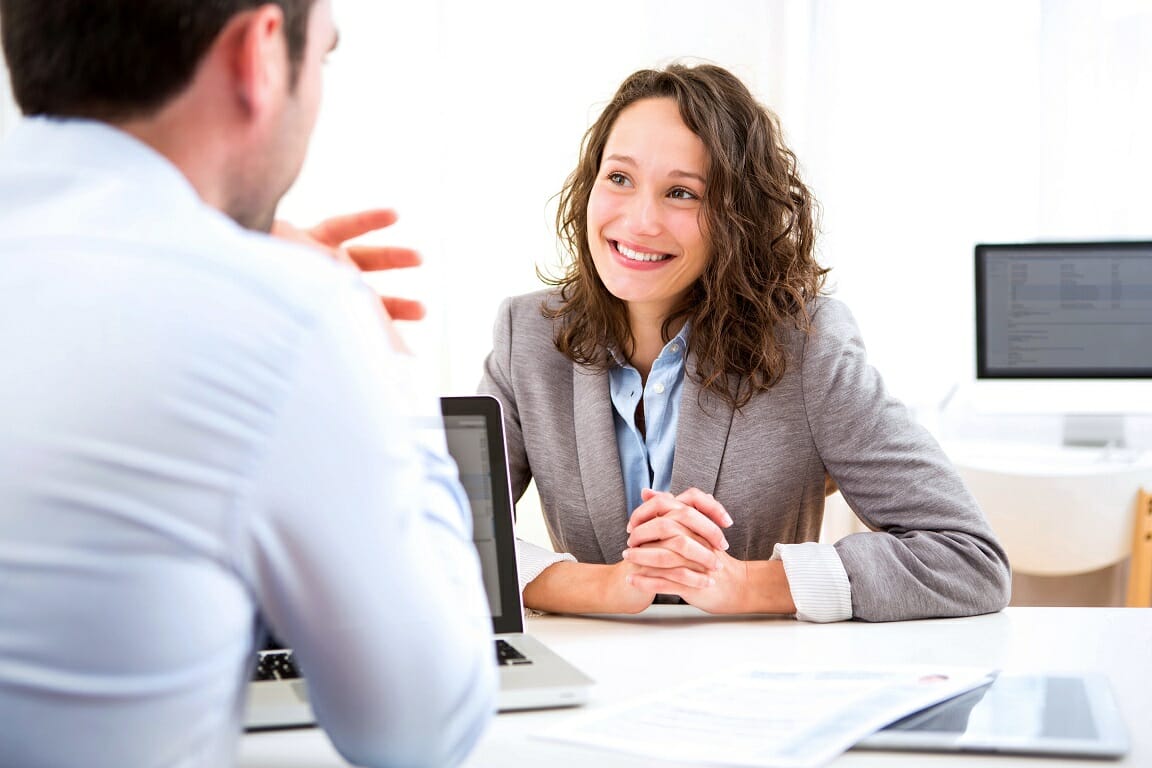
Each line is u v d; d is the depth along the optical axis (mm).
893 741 765
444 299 3172
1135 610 1258
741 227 1393
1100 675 945
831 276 3084
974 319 2922
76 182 554
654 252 1398
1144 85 3061
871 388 1404
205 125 570
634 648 1093
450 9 3127
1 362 503
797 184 1510
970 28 3066
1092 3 3055
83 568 489
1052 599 2818
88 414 495
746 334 1414
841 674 941
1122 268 2861
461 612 588
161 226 537
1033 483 2443
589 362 1497
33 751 499
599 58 3113
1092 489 2426
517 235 3156
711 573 1202
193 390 504
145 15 543
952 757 753
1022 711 831
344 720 578
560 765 743
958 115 3078
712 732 786
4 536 488
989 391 2936
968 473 2521
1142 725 825
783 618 1229
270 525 522
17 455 491
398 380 591
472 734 599
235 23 554
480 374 3172
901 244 3098
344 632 546
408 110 3145
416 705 566
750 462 1414
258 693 852
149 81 555
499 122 3145
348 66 3135
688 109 1388
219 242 538
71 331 505
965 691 889
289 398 521
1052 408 2859
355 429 536
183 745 516
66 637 491
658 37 3035
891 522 1340
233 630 523
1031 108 3084
